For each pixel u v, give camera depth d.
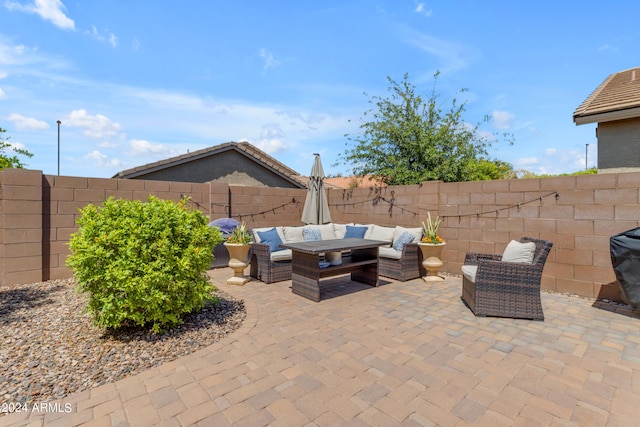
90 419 2.27
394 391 2.63
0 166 7.58
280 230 7.33
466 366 3.04
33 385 2.64
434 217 7.26
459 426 2.23
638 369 3.00
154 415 2.32
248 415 2.33
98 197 6.52
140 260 3.50
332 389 2.65
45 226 5.97
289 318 4.29
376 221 8.58
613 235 4.57
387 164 10.61
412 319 4.28
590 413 2.38
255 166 13.68
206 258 4.07
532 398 2.56
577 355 3.28
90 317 4.09
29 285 5.64
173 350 3.31
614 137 6.39
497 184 6.32
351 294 5.48
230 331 3.82
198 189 7.80
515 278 4.32
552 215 5.64
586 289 5.30
